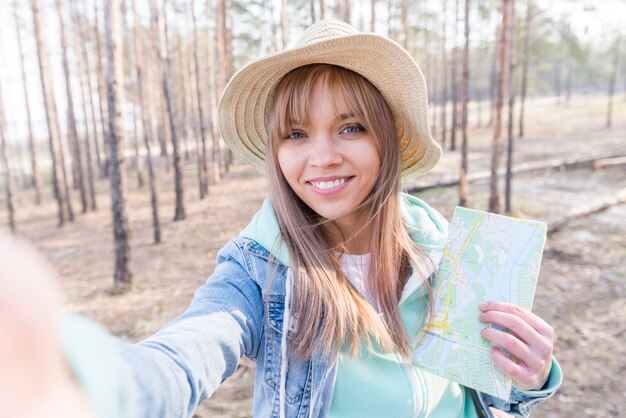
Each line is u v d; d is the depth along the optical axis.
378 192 1.05
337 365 0.96
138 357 0.62
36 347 0.23
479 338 0.96
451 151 18.84
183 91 23.38
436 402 1.05
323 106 0.99
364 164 1.02
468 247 1.05
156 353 0.69
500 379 0.93
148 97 23.45
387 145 1.05
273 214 1.06
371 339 1.02
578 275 6.13
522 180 12.26
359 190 1.03
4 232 0.25
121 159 6.88
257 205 12.37
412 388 0.99
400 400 0.98
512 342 0.90
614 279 5.87
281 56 0.95
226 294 0.94
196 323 0.84
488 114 34.06
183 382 0.69
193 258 8.33
